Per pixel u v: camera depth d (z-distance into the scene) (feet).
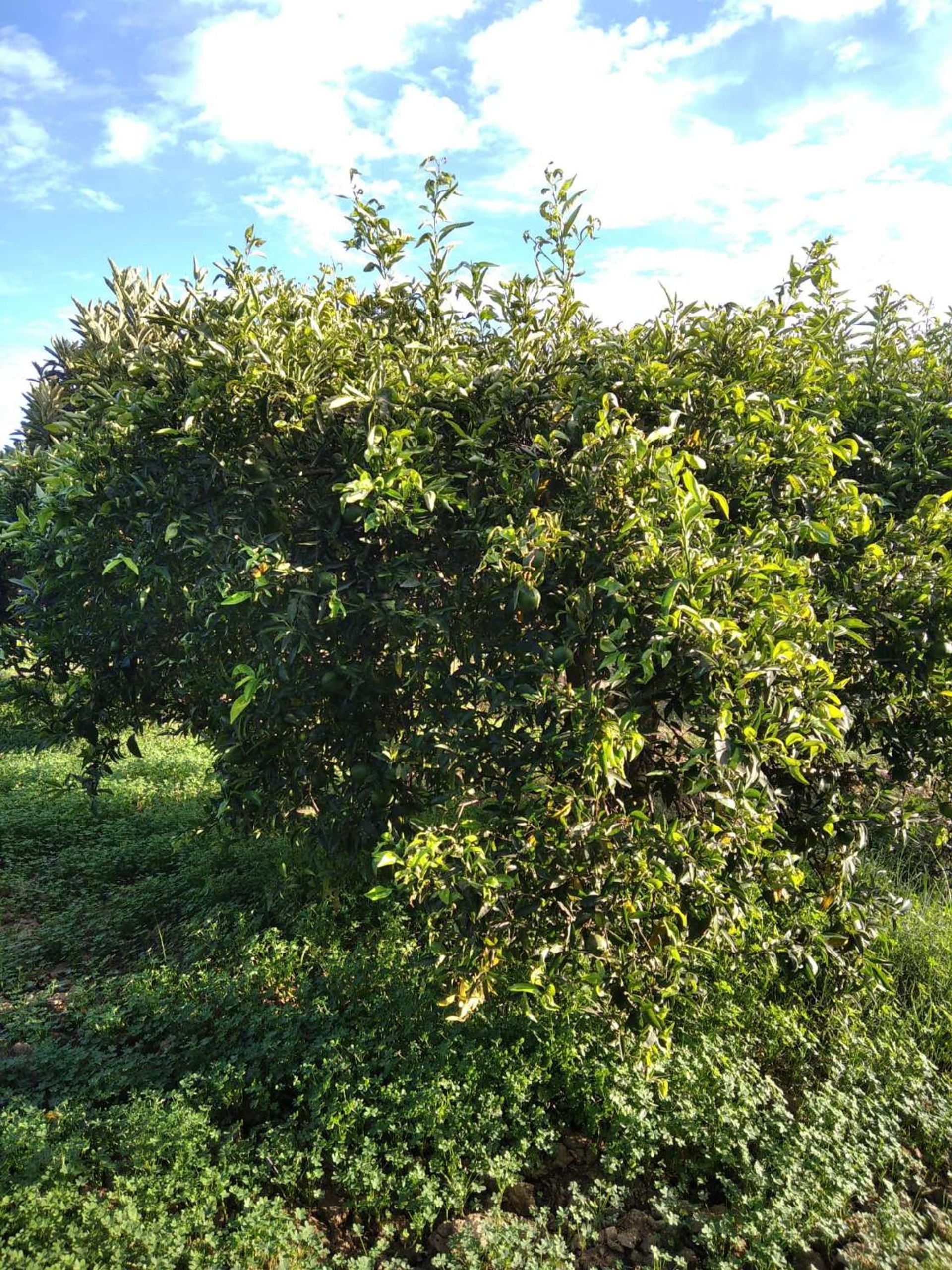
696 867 8.86
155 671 13.30
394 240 11.41
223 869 16.96
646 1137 9.68
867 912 11.39
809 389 11.56
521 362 10.84
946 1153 9.87
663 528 9.02
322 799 11.54
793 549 10.60
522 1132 9.82
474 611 10.55
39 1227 8.38
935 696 11.17
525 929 9.11
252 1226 8.48
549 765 9.25
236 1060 11.18
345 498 9.18
